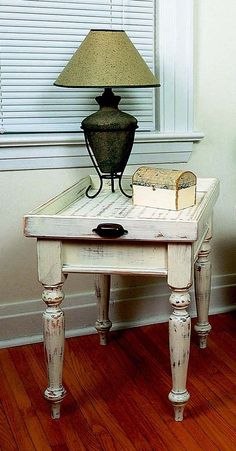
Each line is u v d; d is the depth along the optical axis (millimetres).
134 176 1942
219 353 2363
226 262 2789
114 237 1703
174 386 1852
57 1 2328
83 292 2566
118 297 2615
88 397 2039
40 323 2508
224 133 2643
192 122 2564
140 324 2652
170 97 2512
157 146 2510
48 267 1777
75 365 2277
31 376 2193
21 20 2303
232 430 1829
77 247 1771
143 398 2027
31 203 2422
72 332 2555
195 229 1661
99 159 2070
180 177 1849
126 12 2424
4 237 2414
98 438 1801
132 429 1844
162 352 2385
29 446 1768
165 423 1872
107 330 2438
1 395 2059
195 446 1751
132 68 1959
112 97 2047
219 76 2578
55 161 2398
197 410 1943
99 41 1969
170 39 2457
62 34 2365
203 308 2357
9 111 2359
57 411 1897
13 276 2451
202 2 2480
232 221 2750
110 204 1985
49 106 2410
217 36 2535
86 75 1932
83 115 2461
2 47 2299
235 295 2809
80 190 2158
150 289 2658
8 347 2451
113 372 2217
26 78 2355
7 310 2455
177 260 1718
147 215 1795
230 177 2699
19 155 2334
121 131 2018
